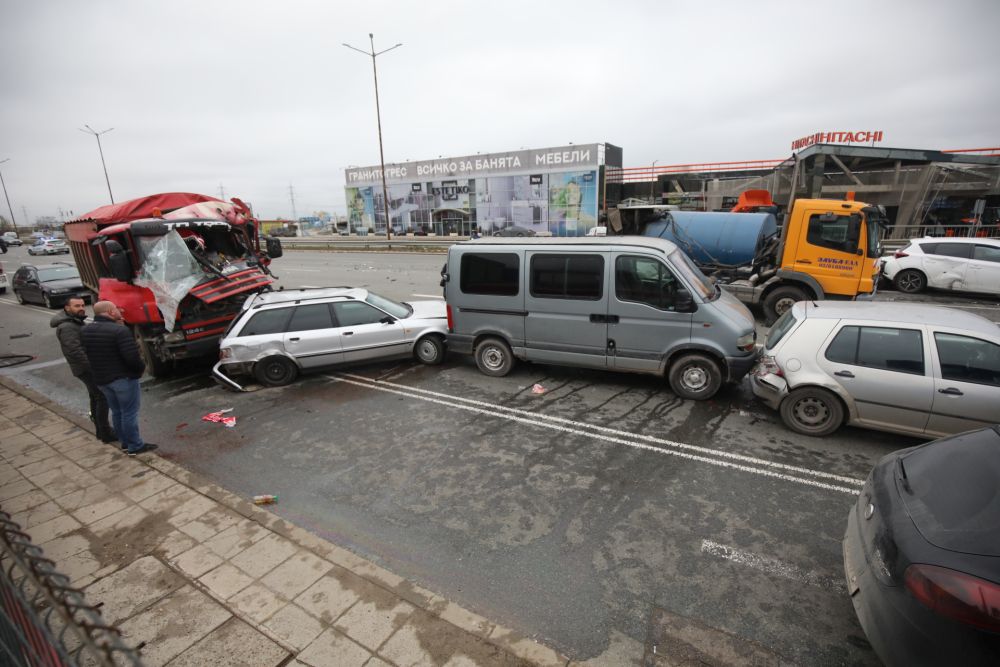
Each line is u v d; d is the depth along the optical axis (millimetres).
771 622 3283
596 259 7086
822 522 4297
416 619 3273
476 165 40875
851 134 23656
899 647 2461
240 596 3521
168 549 4051
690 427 6148
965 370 4996
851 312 5684
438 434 6242
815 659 3006
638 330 6996
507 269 7707
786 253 10672
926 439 5648
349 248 34062
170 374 9234
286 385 8266
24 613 1803
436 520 4512
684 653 3068
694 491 4812
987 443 2898
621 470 5230
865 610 2730
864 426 5551
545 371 8453
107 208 10562
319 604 3428
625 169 33844
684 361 6863
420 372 8641
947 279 13344
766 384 6000
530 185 38938
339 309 8453
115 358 5375
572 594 3584
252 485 5230
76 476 5246
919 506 2734
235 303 9039
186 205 10180
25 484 5102
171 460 5848
